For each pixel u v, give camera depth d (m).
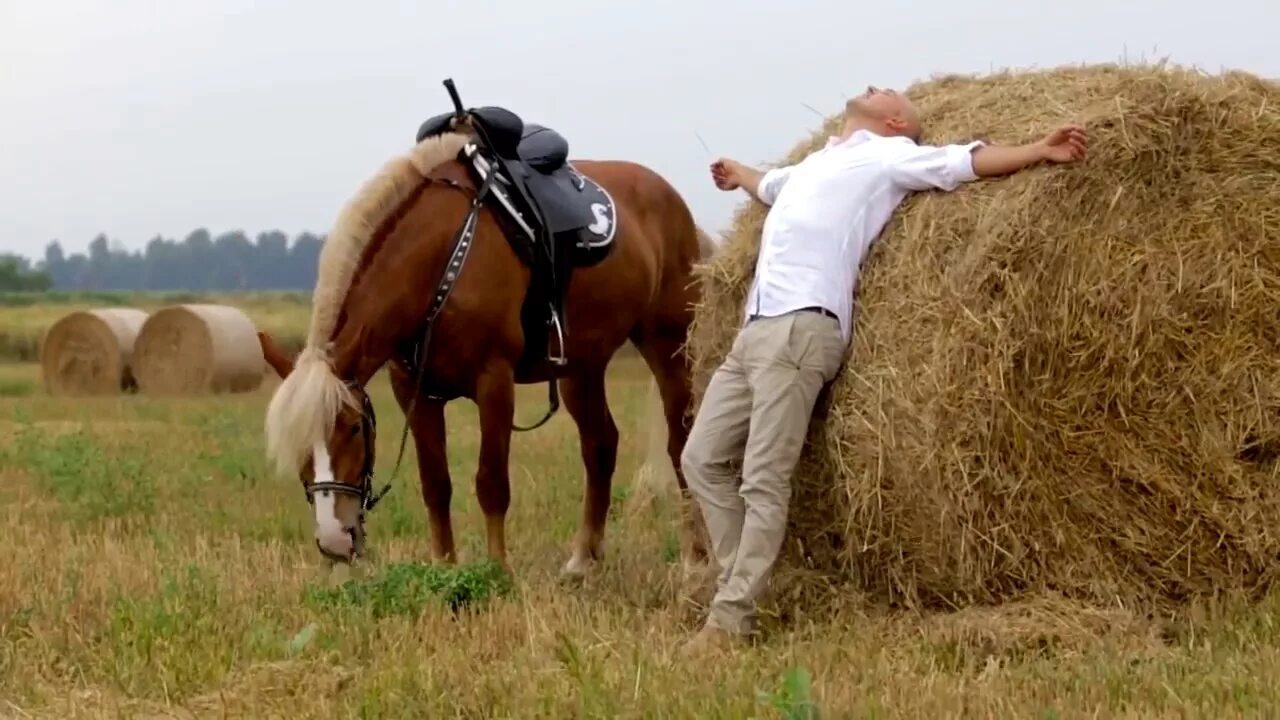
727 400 5.61
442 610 5.58
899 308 5.28
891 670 4.75
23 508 8.85
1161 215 5.35
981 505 5.19
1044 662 4.81
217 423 13.91
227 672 4.89
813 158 5.66
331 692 4.65
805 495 5.68
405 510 8.62
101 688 4.77
